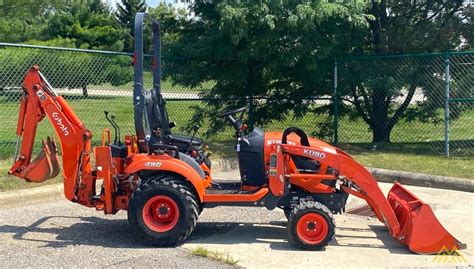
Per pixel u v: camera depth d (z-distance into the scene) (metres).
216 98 12.98
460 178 9.18
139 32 6.04
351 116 13.58
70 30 31.67
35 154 10.68
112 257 5.63
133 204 5.97
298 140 6.48
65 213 7.43
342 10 11.38
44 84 6.42
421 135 13.96
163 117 6.71
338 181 6.92
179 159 6.19
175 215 5.98
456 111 12.55
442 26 13.19
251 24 11.66
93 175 6.39
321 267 5.44
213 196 6.12
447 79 11.36
